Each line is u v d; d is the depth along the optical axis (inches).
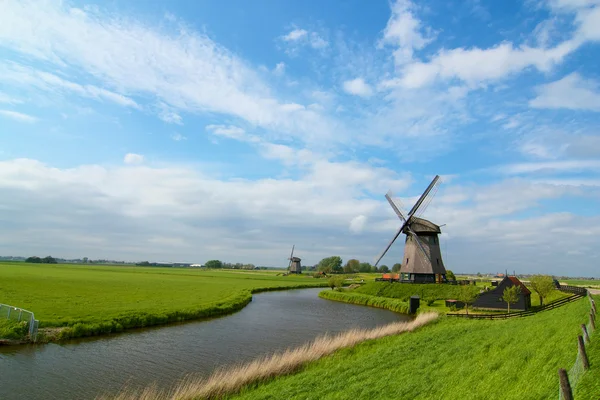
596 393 372.8
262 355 1022.4
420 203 2773.1
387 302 2223.2
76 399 688.4
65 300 1631.4
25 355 938.7
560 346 642.2
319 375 728.3
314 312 1964.8
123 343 1111.6
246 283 3683.6
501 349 776.3
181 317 1555.1
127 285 2591.0
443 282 2588.6
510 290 1696.6
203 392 655.1
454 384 575.5
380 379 660.1
